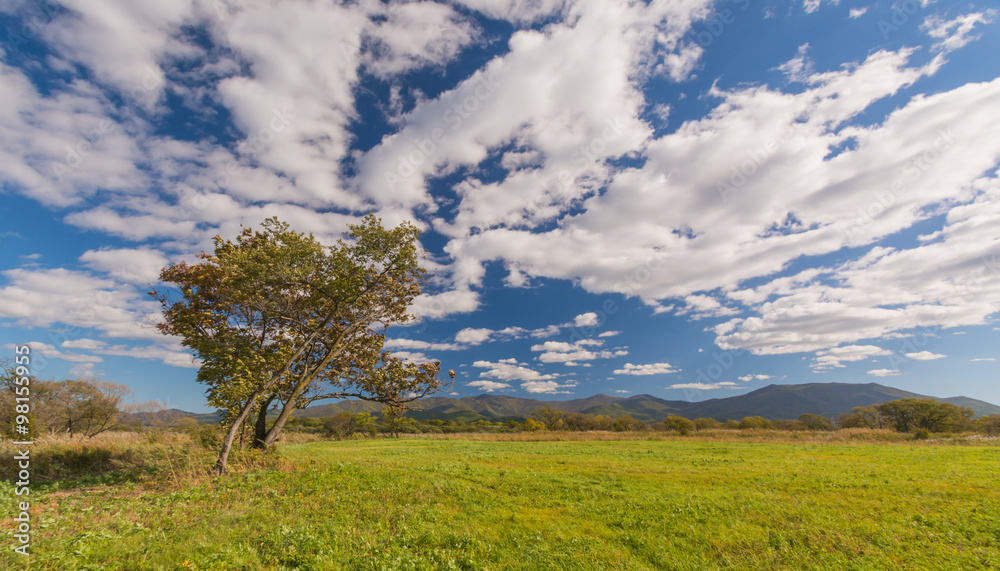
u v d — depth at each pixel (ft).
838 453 89.76
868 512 35.09
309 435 188.34
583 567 24.20
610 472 60.39
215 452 62.13
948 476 53.42
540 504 39.60
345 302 68.13
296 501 38.60
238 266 58.54
